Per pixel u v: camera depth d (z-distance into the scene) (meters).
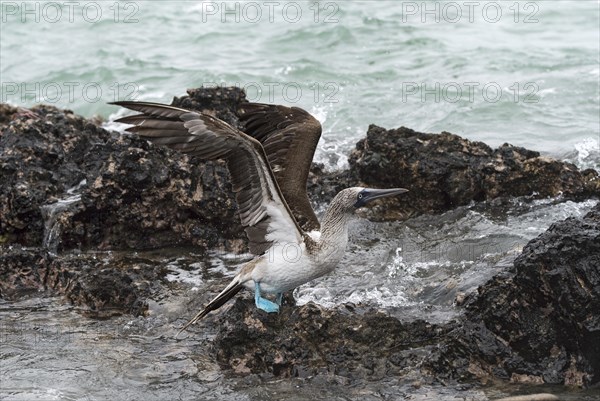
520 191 18.20
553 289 12.23
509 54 26.72
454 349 12.61
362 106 24.03
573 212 17.44
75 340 13.95
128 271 15.62
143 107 11.52
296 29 29.67
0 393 12.38
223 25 30.72
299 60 27.28
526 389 12.17
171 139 11.56
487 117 22.77
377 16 30.44
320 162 20.09
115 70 27.48
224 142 11.52
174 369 13.05
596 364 12.21
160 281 15.77
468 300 13.74
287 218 12.27
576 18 29.58
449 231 17.09
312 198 18.31
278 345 12.87
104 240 17.53
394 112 23.59
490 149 18.66
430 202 18.09
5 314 14.87
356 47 28.30
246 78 26.33
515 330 12.48
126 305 14.97
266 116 13.91
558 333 12.37
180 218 17.44
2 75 27.61
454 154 18.23
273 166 13.66
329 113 23.77
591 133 21.34
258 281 12.52
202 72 26.75
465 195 18.00
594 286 12.16
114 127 23.09
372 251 16.34
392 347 12.99
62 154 18.73
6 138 18.61
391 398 12.06
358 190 12.33
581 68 25.22
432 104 23.73
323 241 12.41
